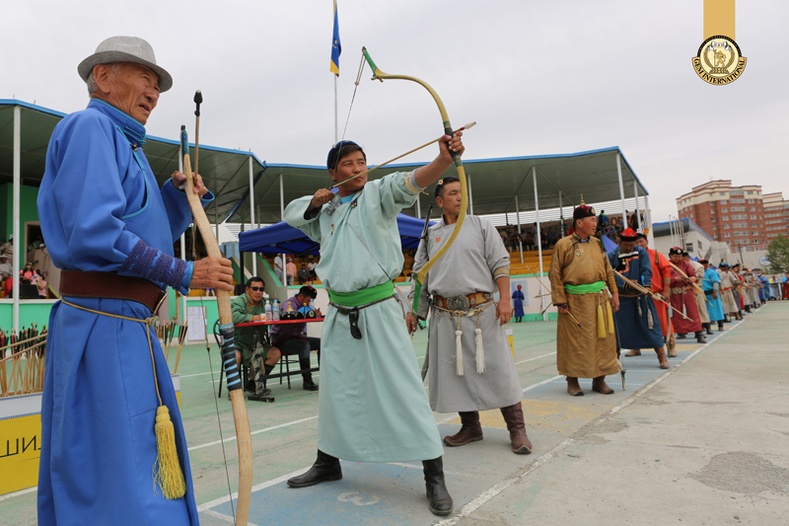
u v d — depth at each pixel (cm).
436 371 365
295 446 374
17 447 303
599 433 367
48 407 153
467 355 350
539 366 748
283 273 1934
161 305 166
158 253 149
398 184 245
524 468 301
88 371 144
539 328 1608
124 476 137
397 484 282
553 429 385
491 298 356
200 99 185
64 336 148
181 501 147
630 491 258
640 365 692
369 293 257
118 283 150
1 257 1448
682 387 519
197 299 1576
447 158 228
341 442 259
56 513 139
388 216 259
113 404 141
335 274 261
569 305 507
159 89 181
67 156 144
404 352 255
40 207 151
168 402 154
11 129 1278
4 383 309
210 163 1606
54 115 1203
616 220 2623
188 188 178
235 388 160
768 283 3378
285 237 674
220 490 284
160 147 1427
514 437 335
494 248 353
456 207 364
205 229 167
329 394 266
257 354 584
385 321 255
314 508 251
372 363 253
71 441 140
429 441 243
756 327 1209
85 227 135
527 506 246
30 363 321
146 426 145
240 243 719
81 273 150
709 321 1087
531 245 2745
